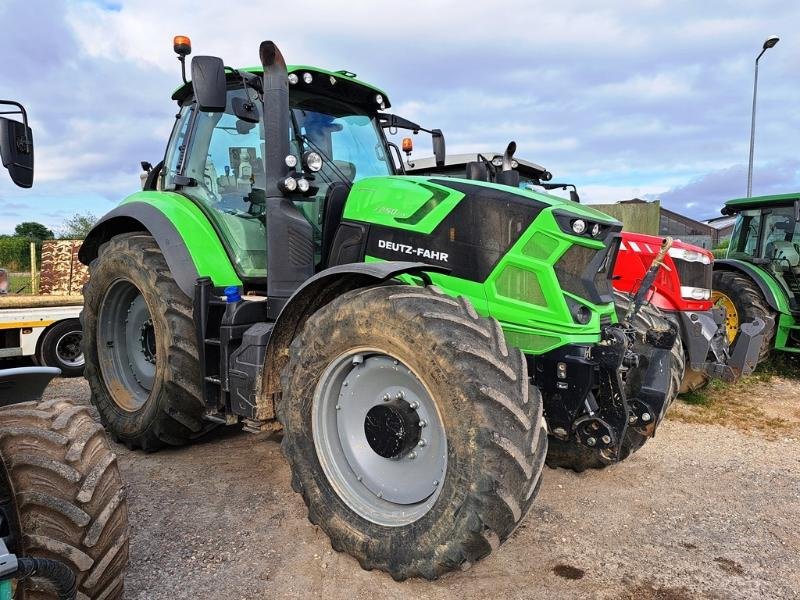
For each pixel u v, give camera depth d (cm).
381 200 332
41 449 200
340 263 343
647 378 307
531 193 303
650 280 323
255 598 249
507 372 236
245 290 377
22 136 310
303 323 312
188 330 374
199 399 373
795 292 754
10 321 645
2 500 192
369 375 278
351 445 283
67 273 860
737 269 779
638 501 353
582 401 274
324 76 384
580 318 278
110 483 208
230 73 369
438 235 305
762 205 783
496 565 277
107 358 442
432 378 240
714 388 632
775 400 607
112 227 462
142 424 394
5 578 151
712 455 437
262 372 309
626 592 260
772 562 289
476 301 294
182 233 376
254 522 313
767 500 361
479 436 226
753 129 1366
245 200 381
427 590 256
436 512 239
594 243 282
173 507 329
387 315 253
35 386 228
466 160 907
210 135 401
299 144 378
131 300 441
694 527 323
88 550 195
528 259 282
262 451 415
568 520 325
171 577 262
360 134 423
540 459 235
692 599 257
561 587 262
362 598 249
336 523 273
